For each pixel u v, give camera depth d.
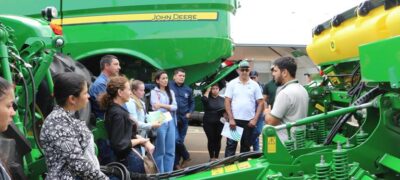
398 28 3.12
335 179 2.75
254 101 6.21
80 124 2.52
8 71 3.01
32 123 3.12
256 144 6.50
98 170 2.42
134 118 4.27
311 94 4.91
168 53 6.16
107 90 3.61
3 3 6.26
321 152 3.01
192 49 6.15
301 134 3.58
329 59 4.86
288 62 3.82
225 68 6.98
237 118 6.14
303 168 2.96
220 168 3.22
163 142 5.32
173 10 6.11
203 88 6.94
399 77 2.55
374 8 3.66
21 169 2.75
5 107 1.94
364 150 2.99
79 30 6.11
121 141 3.50
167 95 5.62
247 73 6.19
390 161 2.89
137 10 6.09
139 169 3.56
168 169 5.53
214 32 6.16
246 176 3.01
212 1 6.14
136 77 6.35
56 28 4.42
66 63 4.48
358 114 3.90
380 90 3.27
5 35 3.05
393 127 2.99
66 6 6.12
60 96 2.49
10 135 2.80
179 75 6.14
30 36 3.91
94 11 6.10
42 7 6.15
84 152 2.49
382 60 2.74
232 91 6.21
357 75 4.29
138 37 6.11
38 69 3.40
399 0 3.23
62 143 2.38
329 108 4.89
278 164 2.98
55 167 2.42
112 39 6.11
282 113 3.75
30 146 2.94
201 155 7.72
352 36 4.00
